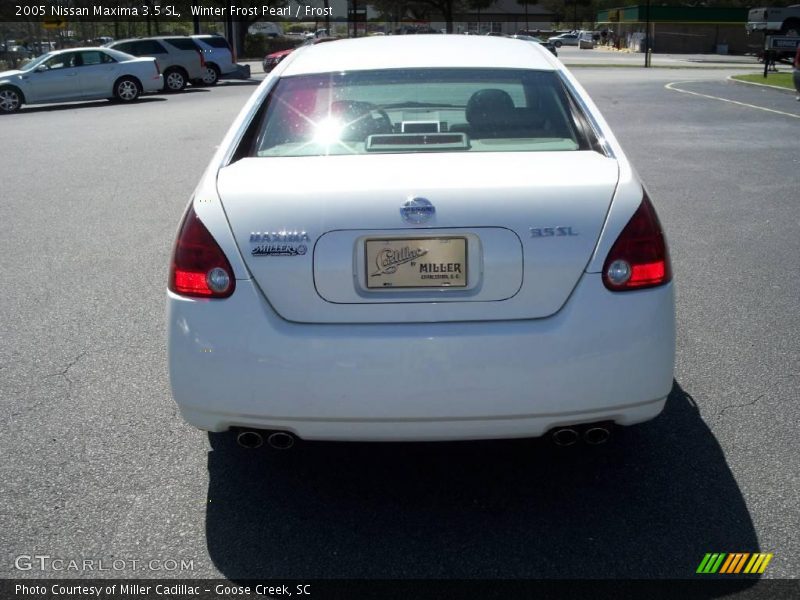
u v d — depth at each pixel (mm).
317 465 3641
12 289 6094
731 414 4008
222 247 2918
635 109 17234
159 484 3494
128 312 5578
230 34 44000
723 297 5691
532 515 3242
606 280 2895
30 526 3203
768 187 9281
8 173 10930
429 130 3531
